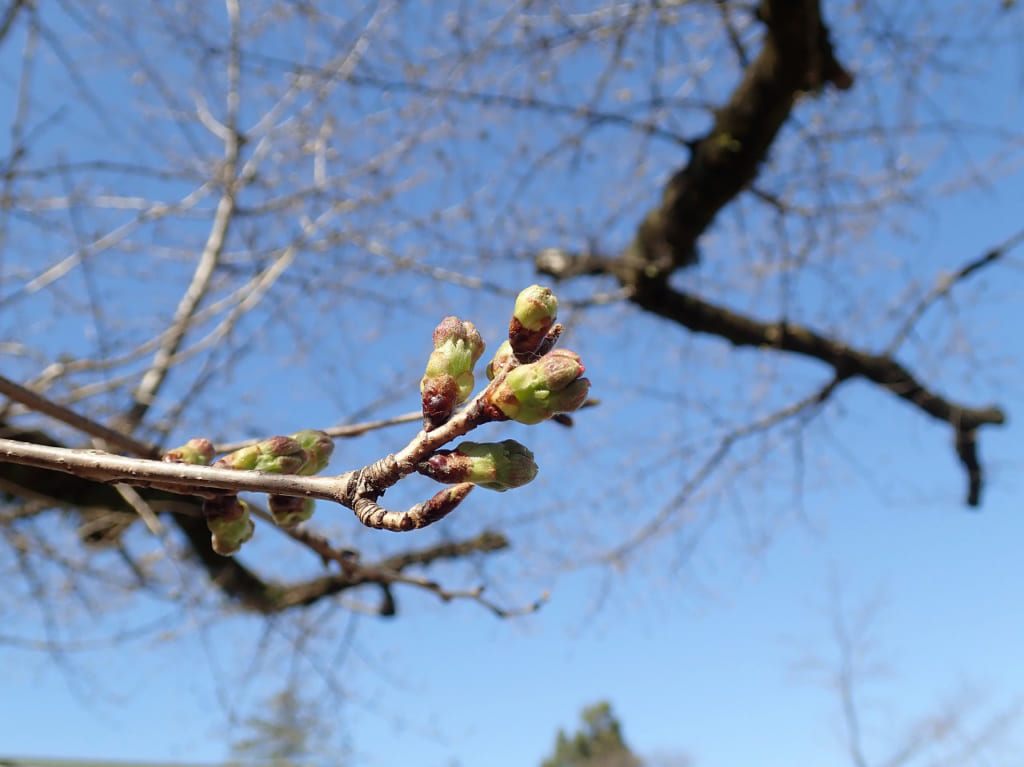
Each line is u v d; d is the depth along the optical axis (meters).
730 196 6.57
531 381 1.15
